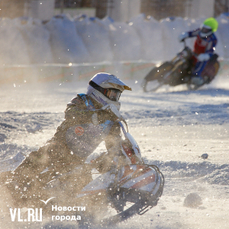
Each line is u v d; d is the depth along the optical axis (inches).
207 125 1179.3
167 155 769.6
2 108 1562.5
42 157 442.0
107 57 3661.4
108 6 5255.9
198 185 595.2
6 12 4650.6
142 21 4015.8
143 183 418.9
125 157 441.1
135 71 3344.0
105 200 421.4
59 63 3378.4
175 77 2347.4
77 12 5182.1
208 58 2295.8
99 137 427.2
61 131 434.6
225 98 1985.7
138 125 1200.2
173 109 1501.0
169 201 511.5
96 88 431.5
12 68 2736.2
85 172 442.9
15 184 448.8
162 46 3988.7
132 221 421.1
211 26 2261.3
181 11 5359.3
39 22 3432.6
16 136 980.6
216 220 422.3
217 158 735.7
